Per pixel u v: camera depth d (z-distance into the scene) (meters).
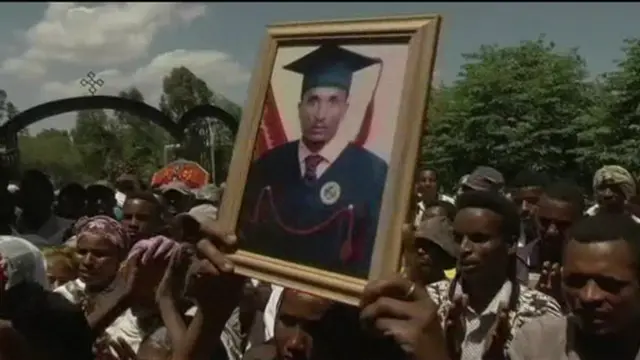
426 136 2.03
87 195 6.90
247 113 2.39
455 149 29.02
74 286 4.02
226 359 3.10
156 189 7.44
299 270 2.17
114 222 4.02
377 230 2.03
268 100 2.36
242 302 3.62
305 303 2.51
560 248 4.69
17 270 3.06
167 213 5.31
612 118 23.72
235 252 2.34
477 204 3.52
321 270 2.13
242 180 2.36
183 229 2.47
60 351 2.20
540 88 28.70
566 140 28.50
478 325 3.42
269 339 3.26
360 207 2.08
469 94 29.17
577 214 4.64
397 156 2.01
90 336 2.32
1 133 7.02
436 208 4.46
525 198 6.27
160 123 7.55
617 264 2.20
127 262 3.27
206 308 2.46
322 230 2.16
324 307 2.51
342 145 2.16
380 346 2.40
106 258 3.87
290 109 2.30
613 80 23.75
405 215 1.99
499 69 29.30
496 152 28.47
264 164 2.33
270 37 2.37
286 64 2.33
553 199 4.68
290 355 2.52
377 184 2.06
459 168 29.25
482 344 3.38
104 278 3.88
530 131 28.34
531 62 29.61
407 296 1.92
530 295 3.51
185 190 7.14
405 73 2.04
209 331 2.47
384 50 2.11
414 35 2.04
